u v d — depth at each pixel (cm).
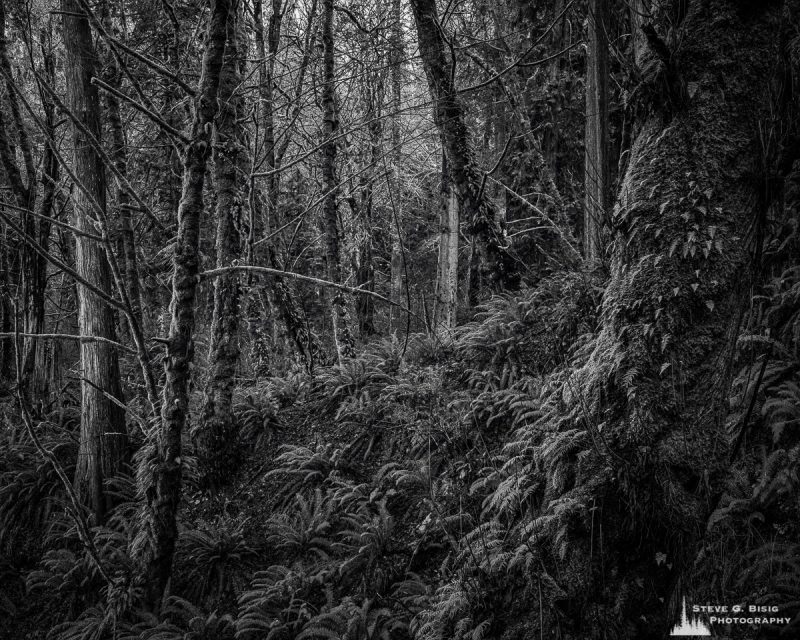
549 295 718
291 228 1422
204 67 603
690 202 281
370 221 1506
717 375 278
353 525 652
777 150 270
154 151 1251
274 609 600
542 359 633
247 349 1527
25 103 568
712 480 276
